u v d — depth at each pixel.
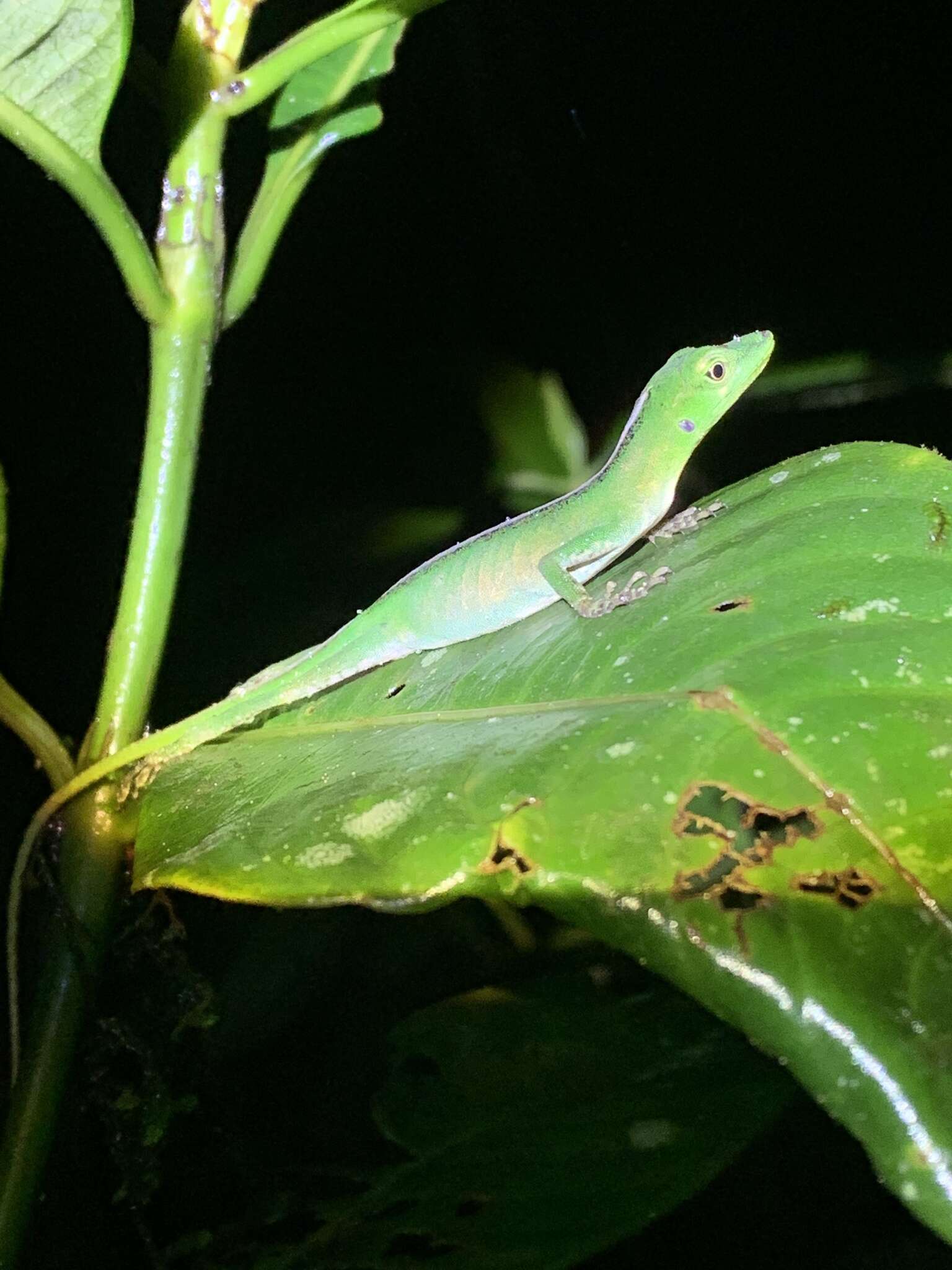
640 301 0.50
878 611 0.32
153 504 0.35
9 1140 0.34
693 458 0.49
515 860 0.29
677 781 0.30
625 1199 0.36
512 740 0.33
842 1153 0.41
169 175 0.35
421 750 0.33
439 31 0.47
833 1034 0.23
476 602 0.38
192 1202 0.38
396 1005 0.42
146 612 0.35
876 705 0.30
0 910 0.39
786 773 0.29
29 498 0.43
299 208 0.48
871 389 0.47
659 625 0.33
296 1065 0.41
